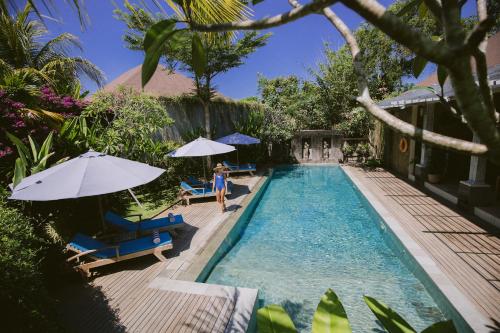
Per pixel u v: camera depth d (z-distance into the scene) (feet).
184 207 30.78
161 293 14.80
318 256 20.61
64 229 19.42
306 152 65.41
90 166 16.61
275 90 97.50
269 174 50.57
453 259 16.79
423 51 1.82
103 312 13.46
